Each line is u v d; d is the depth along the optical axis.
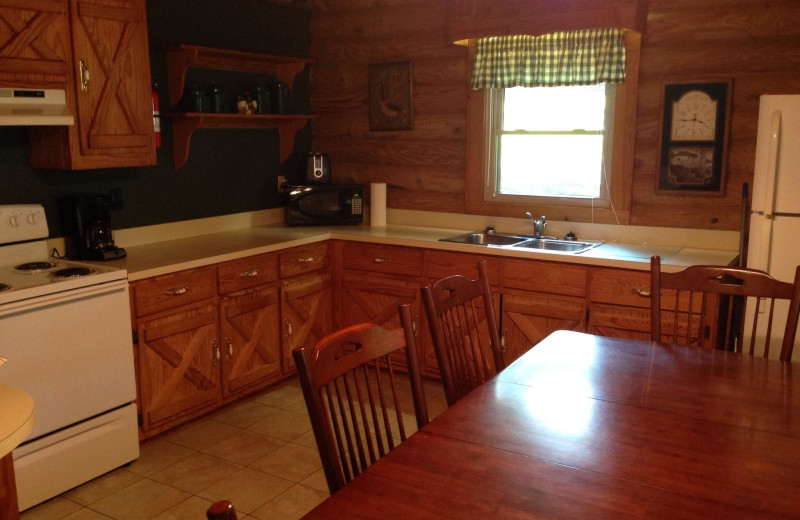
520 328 3.65
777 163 2.98
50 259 3.19
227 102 4.07
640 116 3.75
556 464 1.43
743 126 3.51
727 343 2.38
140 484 2.88
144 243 3.75
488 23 3.49
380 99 4.52
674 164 3.69
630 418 1.66
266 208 4.54
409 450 1.49
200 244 3.73
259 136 4.42
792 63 3.36
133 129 3.28
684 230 3.73
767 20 3.38
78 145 3.05
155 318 3.13
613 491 1.32
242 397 3.76
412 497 1.30
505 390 1.84
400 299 4.01
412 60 4.37
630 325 3.35
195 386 3.38
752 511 1.25
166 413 3.23
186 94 3.75
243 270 3.57
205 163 4.07
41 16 2.83
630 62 3.71
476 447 1.50
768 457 1.47
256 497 2.77
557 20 3.31
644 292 3.28
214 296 3.43
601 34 3.70
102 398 2.88
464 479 1.37
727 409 1.72
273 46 4.45
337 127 4.75
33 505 2.66
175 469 3.00
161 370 3.19
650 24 3.63
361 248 4.09
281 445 3.23
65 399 2.74
